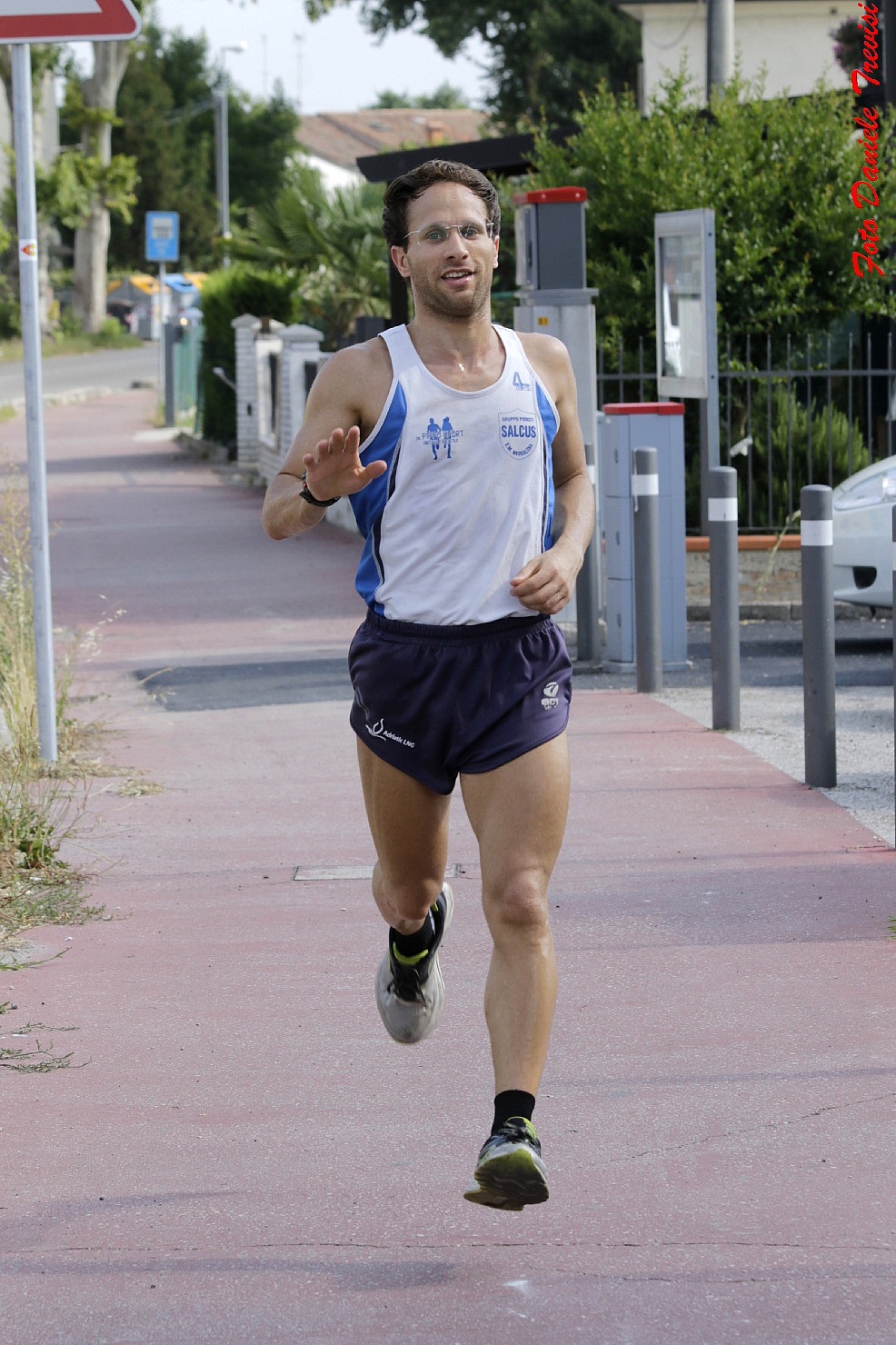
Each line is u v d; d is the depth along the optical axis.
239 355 90.44
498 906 12.32
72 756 28.98
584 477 13.38
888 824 23.75
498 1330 11.37
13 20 25.00
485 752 12.50
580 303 38.06
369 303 102.19
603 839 23.42
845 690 34.31
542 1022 12.04
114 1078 15.88
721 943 19.08
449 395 12.35
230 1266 12.30
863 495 38.53
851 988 17.58
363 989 18.11
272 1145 14.35
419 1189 13.46
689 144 50.28
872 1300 11.63
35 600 28.06
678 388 42.56
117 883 22.25
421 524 12.45
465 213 12.32
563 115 163.25
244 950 19.48
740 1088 15.23
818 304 49.81
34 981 18.56
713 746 28.95
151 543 62.72
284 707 33.88
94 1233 12.84
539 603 12.28
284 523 12.41
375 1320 11.53
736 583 30.06
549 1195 11.98
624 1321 11.43
